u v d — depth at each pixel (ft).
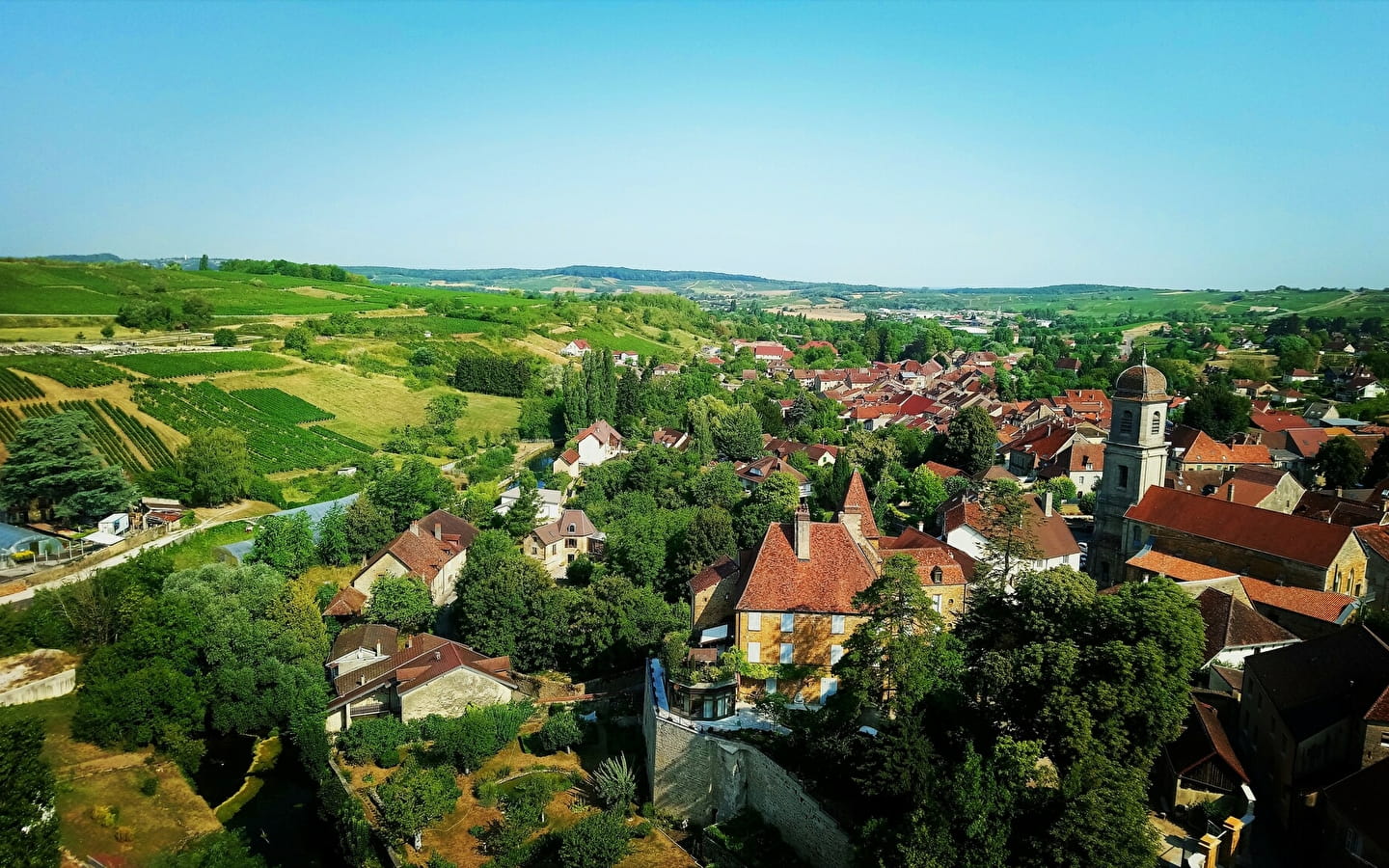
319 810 228.02
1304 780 179.52
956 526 344.49
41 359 554.05
